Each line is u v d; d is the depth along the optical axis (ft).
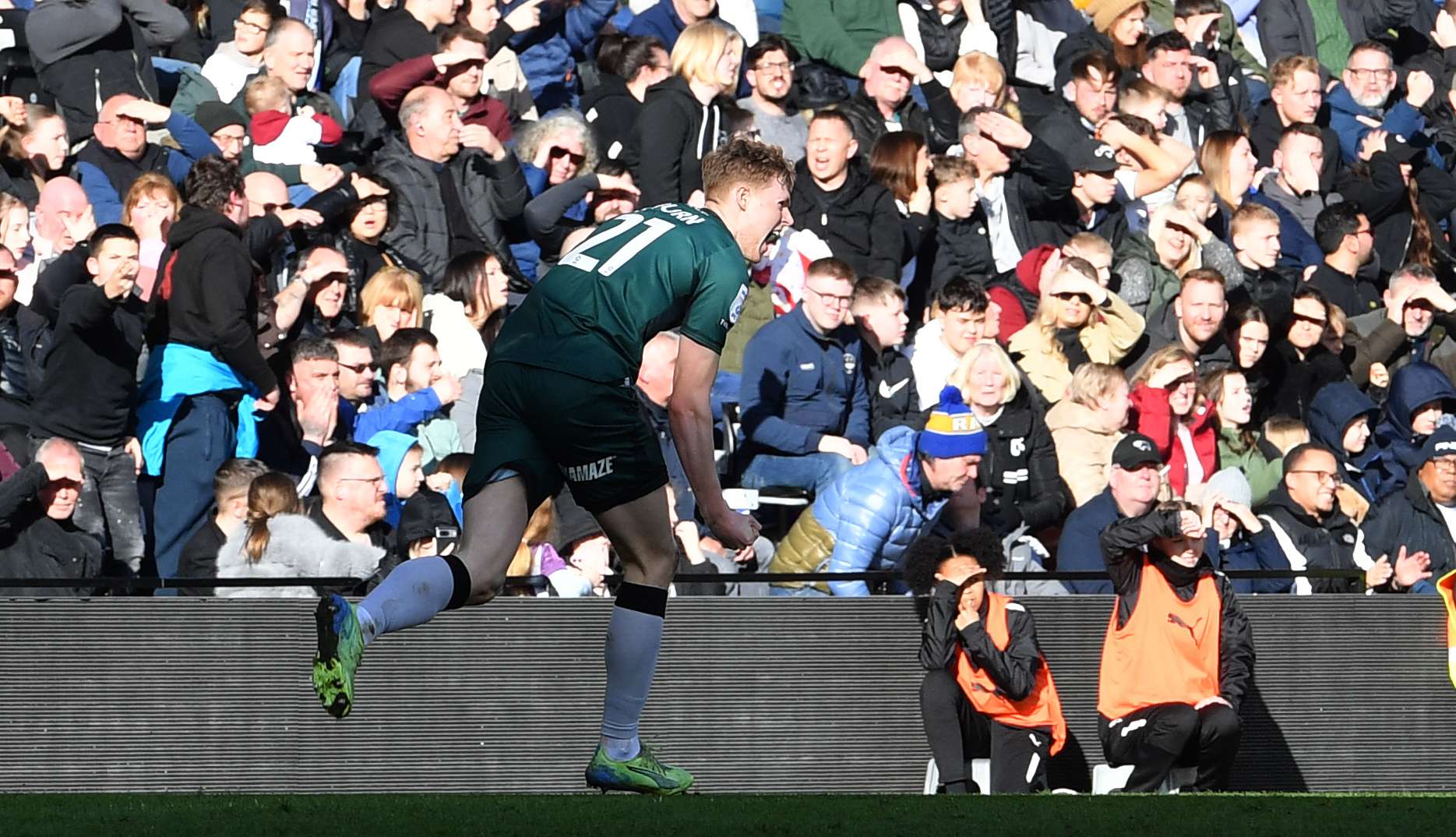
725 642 74.95
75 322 76.95
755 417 89.51
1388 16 142.82
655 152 98.94
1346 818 38.78
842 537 82.28
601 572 78.43
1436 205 125.18
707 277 41.04
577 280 40.34
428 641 72.79
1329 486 92.27
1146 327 102.78
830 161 98.78
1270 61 137.28
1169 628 72.49
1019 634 72.38
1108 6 124.16
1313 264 117.80
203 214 81.00
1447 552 94.89
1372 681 79.97
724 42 100.78
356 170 93.91
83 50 94.79
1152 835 36.06
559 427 40.04
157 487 80.02
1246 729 78.64
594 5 108.78
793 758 75.05
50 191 86.89
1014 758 72.02
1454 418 103.65
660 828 35.65
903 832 35.78
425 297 91.30
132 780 70.08
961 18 120.16
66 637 69.82
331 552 74.33
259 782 70.95
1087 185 109.29
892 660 75.72
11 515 73.56
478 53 98.78
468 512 40.29
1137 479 83.46
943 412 84.12
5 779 69.15
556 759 73.46
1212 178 116.57
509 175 95.25
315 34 104.88
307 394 84.28
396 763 72.33
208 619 70.79
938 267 103.55
